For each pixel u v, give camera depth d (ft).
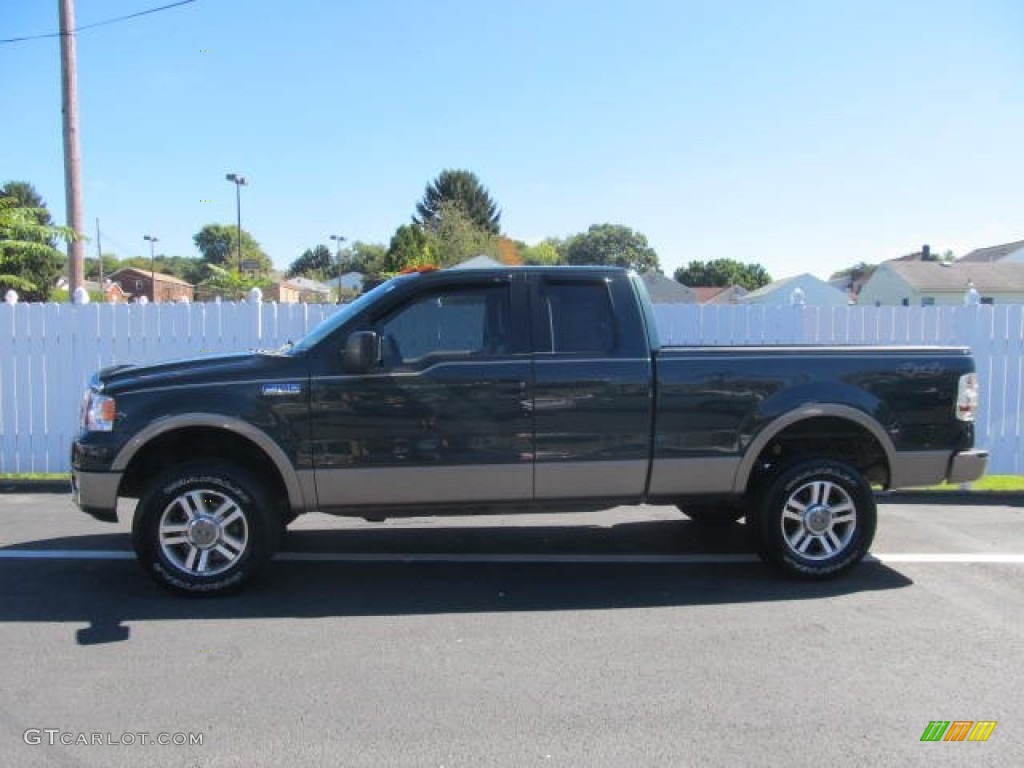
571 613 15.72
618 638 14.39
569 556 19.79
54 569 18.42
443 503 16.85
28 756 10.25
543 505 17.25
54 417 29.37
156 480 16.26
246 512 16.33
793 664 13.23
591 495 17.12
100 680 12.52
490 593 16.98
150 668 12.98
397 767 10.02
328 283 313.32
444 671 12.92
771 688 12.32
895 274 142.31
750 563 19.20
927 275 139.03
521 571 18.57
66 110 35.14
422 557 19.69
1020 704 11.82
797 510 17.60
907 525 22.77
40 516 23.58
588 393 16.81
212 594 16.40
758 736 10.84
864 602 16.37
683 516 24.03
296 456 16.33
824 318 29.73
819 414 17.34
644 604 16.29
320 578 17.97
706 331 29.99
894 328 29.53
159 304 29.45
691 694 12.11
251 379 16.28
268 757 10.24
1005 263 148.05
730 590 17.19
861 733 10.93
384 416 16.42
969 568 18.70
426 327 16.97
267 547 16.52
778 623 15.15
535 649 13.87
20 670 12.90
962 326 28.96
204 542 16.33
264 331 29.78
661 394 16.99
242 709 11.55
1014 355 28.71
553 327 17.07
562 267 17.52
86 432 16.31
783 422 17.26
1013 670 13.02
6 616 15.40
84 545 20.39
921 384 17.76
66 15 34.58
